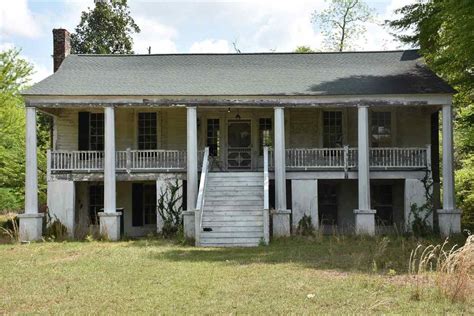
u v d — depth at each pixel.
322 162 24.53
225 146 26.86
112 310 9.97
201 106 23.27
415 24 27.19
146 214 27.02
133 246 20.39
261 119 27.05
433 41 26.47
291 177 24.14
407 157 24.00
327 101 23.17
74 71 25.83
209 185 23.47
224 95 23.16
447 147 22.95
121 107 24.00
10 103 28.84
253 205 22.36
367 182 23.17
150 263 15.63
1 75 28.02
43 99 23.05
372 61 26.89
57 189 24.22
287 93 23.08
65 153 24.34
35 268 15.00
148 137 26.72
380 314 9.34
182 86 23.98
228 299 10.71
